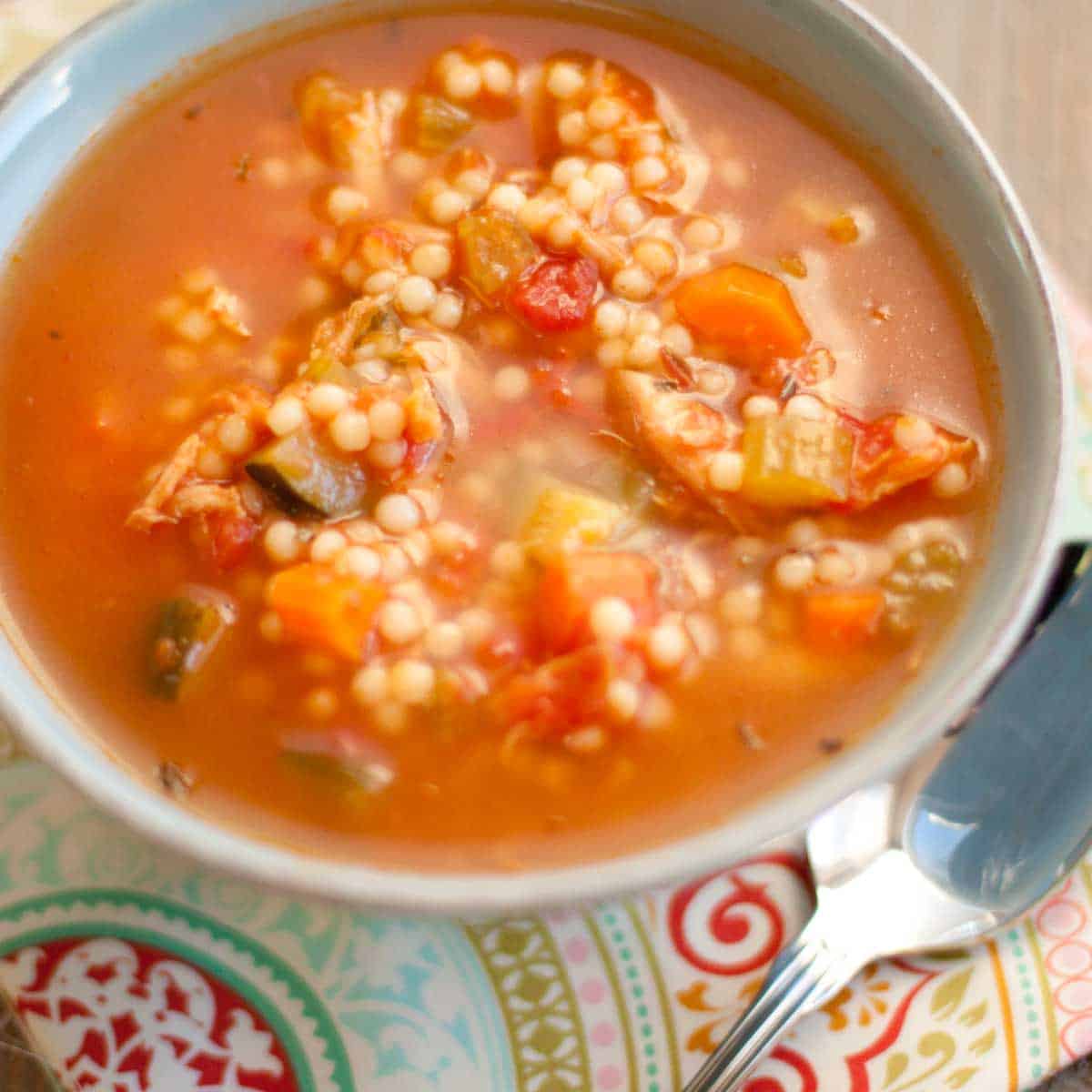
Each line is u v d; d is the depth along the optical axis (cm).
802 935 48
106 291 49
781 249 50
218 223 50
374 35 51
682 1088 48
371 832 47
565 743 47
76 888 48
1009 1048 48
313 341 49
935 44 54
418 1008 48
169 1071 47
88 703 47
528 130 51
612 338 49
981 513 48
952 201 49
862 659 48
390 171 50
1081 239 53
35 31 52
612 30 51
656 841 47
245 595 48
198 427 49
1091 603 50
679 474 48
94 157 49
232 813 47
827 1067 48
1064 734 50
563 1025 48
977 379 48
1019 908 49
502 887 45
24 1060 50
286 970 48
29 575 48
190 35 50
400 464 48
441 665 48
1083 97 54
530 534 48
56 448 48
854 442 48
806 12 49
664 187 50
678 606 48
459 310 49
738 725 47
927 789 49
